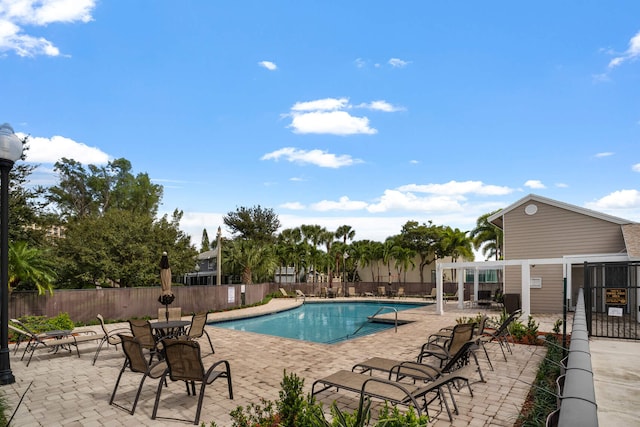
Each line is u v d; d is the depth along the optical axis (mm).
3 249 7172
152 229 25000
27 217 18109
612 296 9578
